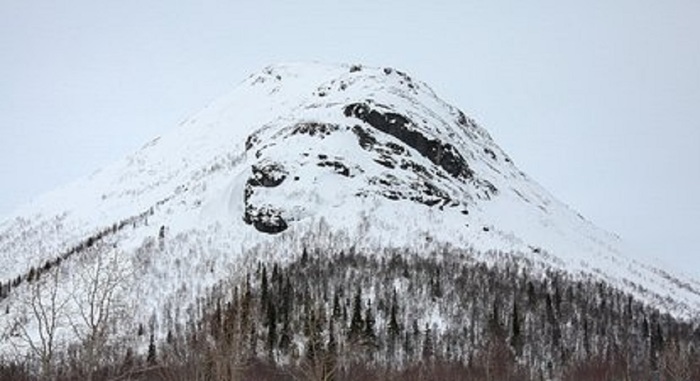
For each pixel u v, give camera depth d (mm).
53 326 43719
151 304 163875
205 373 55188
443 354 141875
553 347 160125
